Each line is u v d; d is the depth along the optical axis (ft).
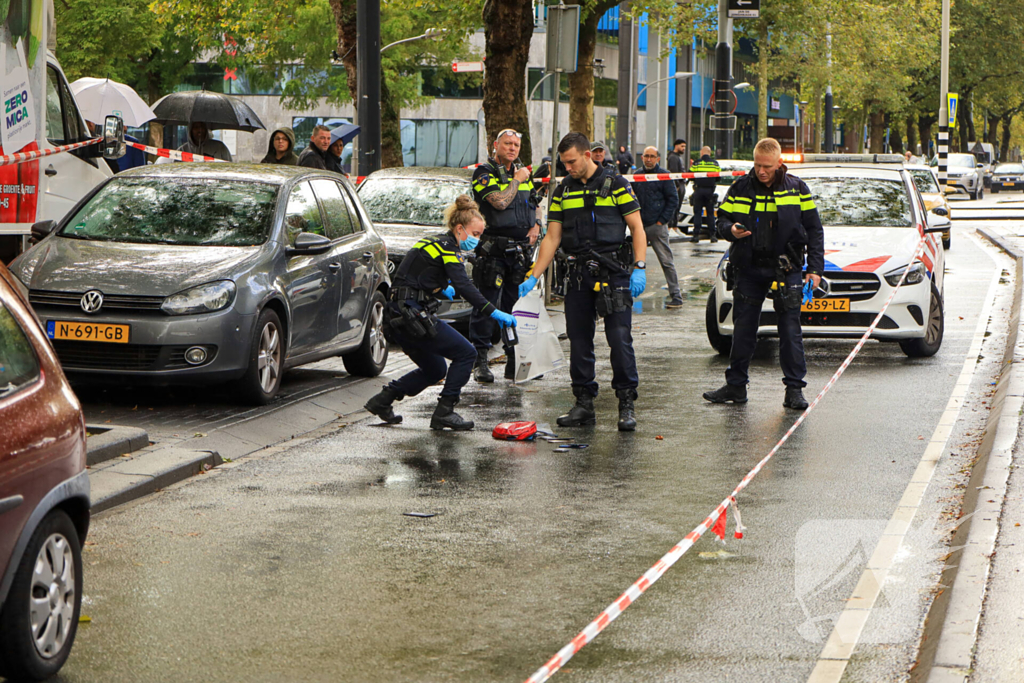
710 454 27.73
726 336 42.57
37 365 15.38
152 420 30.04
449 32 84.53
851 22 135.13
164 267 31.30
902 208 45.24
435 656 15.80
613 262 30.32
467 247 30.42
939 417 31.81
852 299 40.70
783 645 16.07
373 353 38.32
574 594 18.16
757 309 33.68
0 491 13.62
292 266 33.60
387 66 110.42
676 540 20.93
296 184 35.88
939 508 22.81
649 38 146.30
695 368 40.32
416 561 19.75
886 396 34.86
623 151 118.73
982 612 16.01
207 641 16.31
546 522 22.06
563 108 175.83
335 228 37.04
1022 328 43.45
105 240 33.50
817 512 22.61
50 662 14.92
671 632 16.56
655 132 161.27
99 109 67.92
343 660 15.67
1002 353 42.70
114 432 26.55
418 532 21.42
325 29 109.40
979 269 71.72
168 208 34.45
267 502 23.43
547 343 32.53
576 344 31.09
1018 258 74.13
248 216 34.12
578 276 30.50
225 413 31.07
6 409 14.17
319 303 34.76
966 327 48.98
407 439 29.53
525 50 57.67
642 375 38.91
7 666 14.55
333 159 50.98
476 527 21.74
